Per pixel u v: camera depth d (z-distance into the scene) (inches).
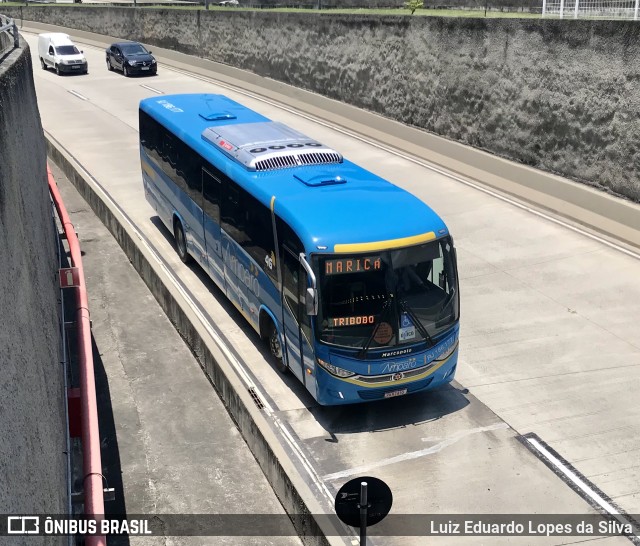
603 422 470.6
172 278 697.0
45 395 317.7
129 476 466.3
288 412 490.9
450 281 466.9
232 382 512.4
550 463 436.1
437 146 1002.1
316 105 1278.3
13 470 225.8
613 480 421.7
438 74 1000.2
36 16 2262.6
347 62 1195.9
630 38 725.3
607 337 567.5
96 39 2036.2
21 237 323.9
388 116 1121.4
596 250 717.9
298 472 428.1
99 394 550.9
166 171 735.7
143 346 617.6
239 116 708.7
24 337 284.0
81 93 1475.1
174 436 504.1
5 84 365.1
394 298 449.4
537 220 795.4
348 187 512.4
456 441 457.7
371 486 279.1
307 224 456.4
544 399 495.2
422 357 461.1
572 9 837.8
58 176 1048.8
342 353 447.8
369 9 1456.7
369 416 485.1
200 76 1633.9
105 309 681.0
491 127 925.2
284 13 1346.0
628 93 735.7
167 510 438.0
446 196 872.3
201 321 617.6
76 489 418.0
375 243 446.3
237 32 1515.7
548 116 837.2
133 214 855.7
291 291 477.7
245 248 553.0
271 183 524.7
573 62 793.6
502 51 887.1
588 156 792.9
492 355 547.5
